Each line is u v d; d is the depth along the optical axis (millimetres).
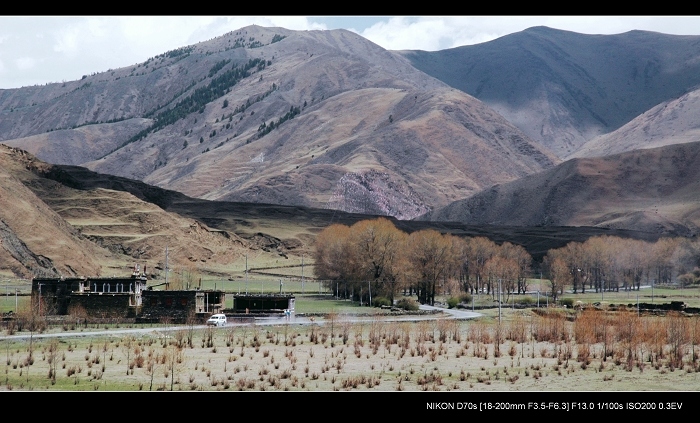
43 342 140625
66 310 177250
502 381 118062
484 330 159875
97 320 170250
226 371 120500
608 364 133875
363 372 122562
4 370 116312
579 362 135000
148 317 173500
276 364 125125
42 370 117312
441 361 133375
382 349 144125
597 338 158375
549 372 125875
